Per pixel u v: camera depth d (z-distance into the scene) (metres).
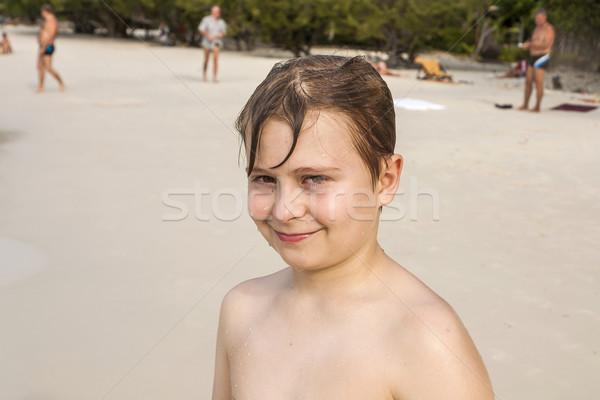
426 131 6.17
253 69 6.15
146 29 18.34
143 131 5.99
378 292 0.71
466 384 0.64
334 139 0.64
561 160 4.76
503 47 16.38
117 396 1.74
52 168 4.64
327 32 15.87
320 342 0.72
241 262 2.81
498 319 2.09
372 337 0.69
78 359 1.95
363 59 0.69
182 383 1.80
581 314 2.14
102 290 2.51
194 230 3.29
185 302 2.40
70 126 6.40
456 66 15.04
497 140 5.70
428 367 0.65
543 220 3.25
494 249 2.84
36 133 6.02
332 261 0.69
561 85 8.63
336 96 0.64
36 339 2.10
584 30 6.59
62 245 3.05
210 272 2.70
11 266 2.76
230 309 0.84
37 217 3.51
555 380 1.74
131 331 2.14
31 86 10.17
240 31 15.91
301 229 0.67
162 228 3.32
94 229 3.30
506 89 10.35
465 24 15.93
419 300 0.69
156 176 4.41
